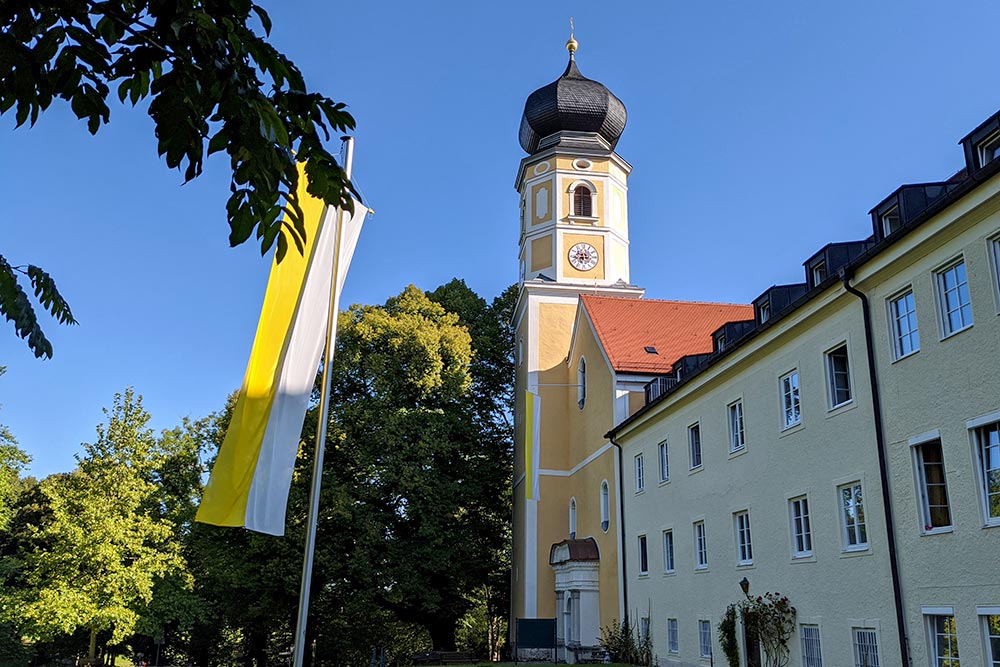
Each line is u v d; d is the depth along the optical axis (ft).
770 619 60.23
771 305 67.97
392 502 132.26
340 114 12.94
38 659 145.59
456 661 125.59
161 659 162.91
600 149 143.02
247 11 11.84
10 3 11.21
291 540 120.57
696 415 77.66
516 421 147.02
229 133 12.06
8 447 100.94
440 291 166.81
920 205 48.98
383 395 135.85
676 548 81.00
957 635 42.01
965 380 42.37
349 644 140.36
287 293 40.65
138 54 11.60
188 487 129.90
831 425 54.65
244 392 39.65
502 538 144.56
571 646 102.47
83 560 91.66
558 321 137.49
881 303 49.55
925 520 45.29
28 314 15.42
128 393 100.94
